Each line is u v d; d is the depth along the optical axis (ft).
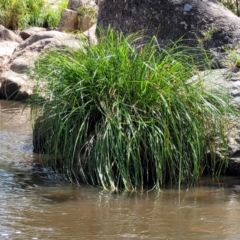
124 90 23.04
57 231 17.17
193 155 22.39
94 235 16.89
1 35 59.36
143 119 22.52
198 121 22.86
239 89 25.45
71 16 63.26
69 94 23.36
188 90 23.22
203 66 27.84
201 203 19.97
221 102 23.86
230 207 19.57
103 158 21.83
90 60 23.68
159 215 18.69
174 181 22.31
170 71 23.59
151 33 32.35
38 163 24.41
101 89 23.21
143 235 16.94
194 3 32.17
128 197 20.52
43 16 70.44
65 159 23.04
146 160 22.16
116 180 21.77
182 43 31.48
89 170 22.02
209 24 31.32
